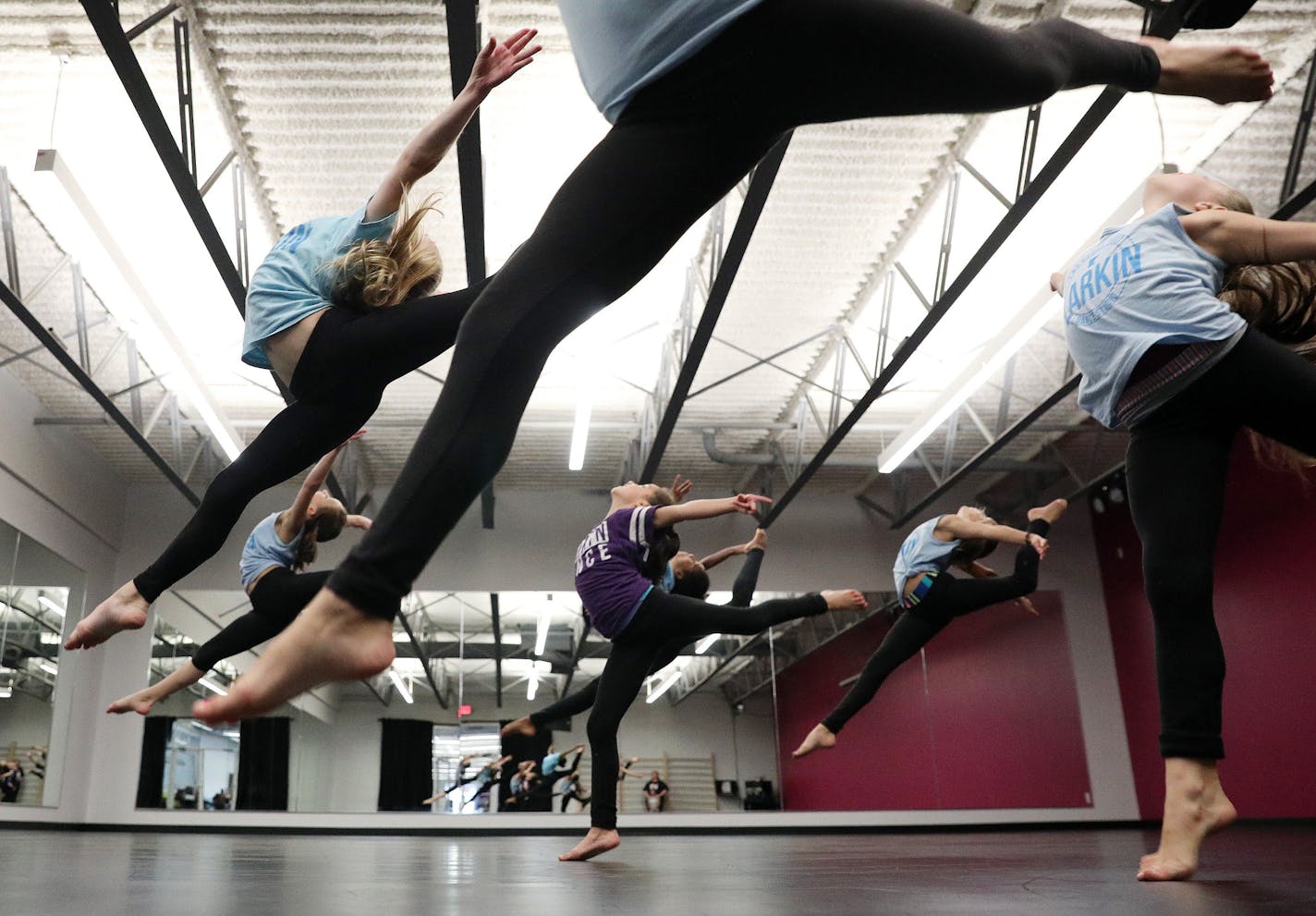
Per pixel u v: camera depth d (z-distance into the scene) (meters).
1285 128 5.90
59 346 6.73
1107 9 5.03
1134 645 10.70
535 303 0.90
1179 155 6.08
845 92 0.94
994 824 10.32
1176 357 1.72
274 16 4.90
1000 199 5.46
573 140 5.83
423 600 10.60
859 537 11.30
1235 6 1.26
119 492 10.56
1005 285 7.36
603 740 3.45
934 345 8.21
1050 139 5.86
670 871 2.82
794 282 7.29
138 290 5.32
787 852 4.32
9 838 6.14
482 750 10.14
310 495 3.04
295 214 6.45
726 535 11.21
